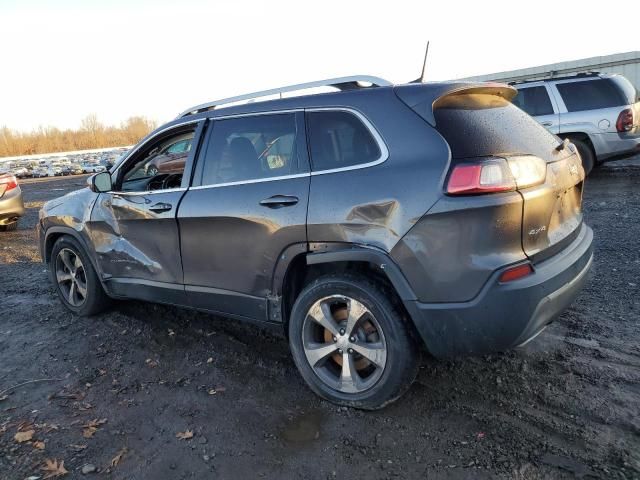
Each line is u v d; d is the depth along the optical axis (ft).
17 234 33.47
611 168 38.99
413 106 9.57
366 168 9.69
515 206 8.68
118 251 14.08
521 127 10.50
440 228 8.80
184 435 9.78
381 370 9.75
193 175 12.32
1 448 9.57
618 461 8.41
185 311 15.93
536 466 8.46
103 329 15.01
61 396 11.41
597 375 10.84
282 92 11.47
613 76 32.17
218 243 11.60
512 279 8.73
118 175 14.39
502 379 10.99
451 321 8.99
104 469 8.95
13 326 15.78
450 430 9.52
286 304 11.10
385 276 9.85
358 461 8.89
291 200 10.32
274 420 10.18
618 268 16.89
